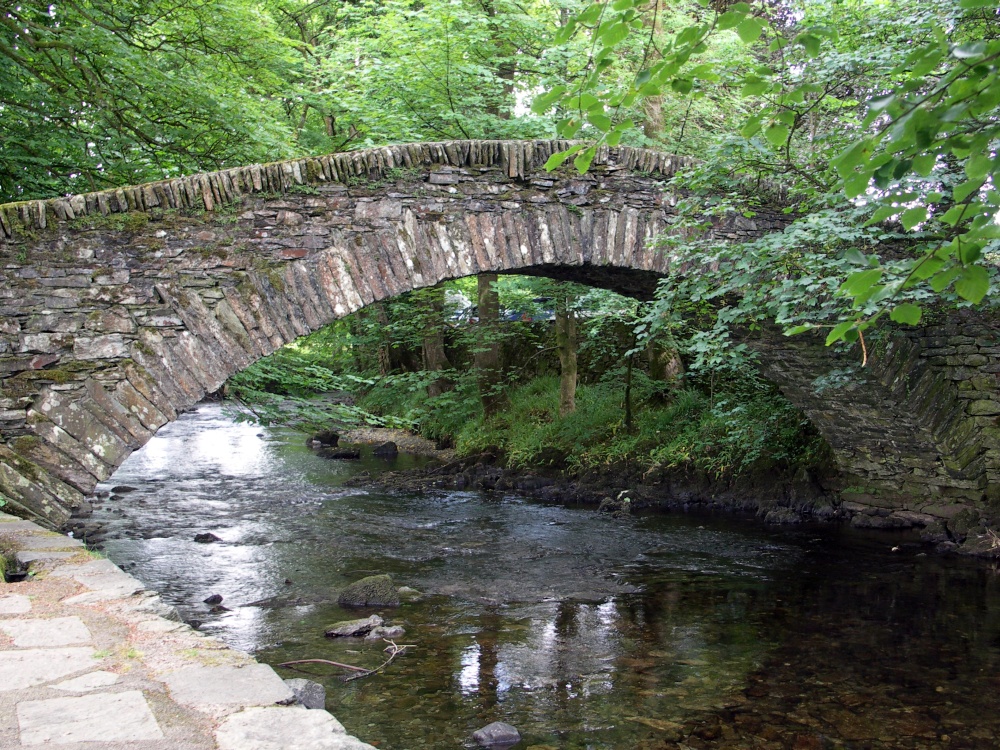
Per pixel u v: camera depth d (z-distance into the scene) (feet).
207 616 22.30
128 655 8.93
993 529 31.04
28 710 7.37
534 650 20.08
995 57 7.09
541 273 28.96
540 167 26.55
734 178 26.48
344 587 25.49
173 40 31.78
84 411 20.92
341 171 23.93
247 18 32.12
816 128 28.96
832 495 38.06
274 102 38.14
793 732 15.72
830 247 22.39
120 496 40.60
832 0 26.43
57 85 29.76
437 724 15.74
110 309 21.44
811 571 28.43
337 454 56.08
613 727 15.79
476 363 56.13
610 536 33.47
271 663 18.70
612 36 9.65
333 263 23.79
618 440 44.73
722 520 36.99
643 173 28.07
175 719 7.23
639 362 51.62
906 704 17.12
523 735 15.33
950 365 32.01
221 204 22.66
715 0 37.63
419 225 24.91
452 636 21.01
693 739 15.35
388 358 63.00
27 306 20.68
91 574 12.44
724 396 43.32
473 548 31.14
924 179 20.27
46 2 29.19
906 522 34.94
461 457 51.16
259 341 22.88
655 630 21.86
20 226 20.66
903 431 33.83
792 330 11.16
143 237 21.84
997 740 15.46
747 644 20.84
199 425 74.49
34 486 20.11
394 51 37.73
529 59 40.11
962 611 23.84
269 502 39.78
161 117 32.68
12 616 10.27
